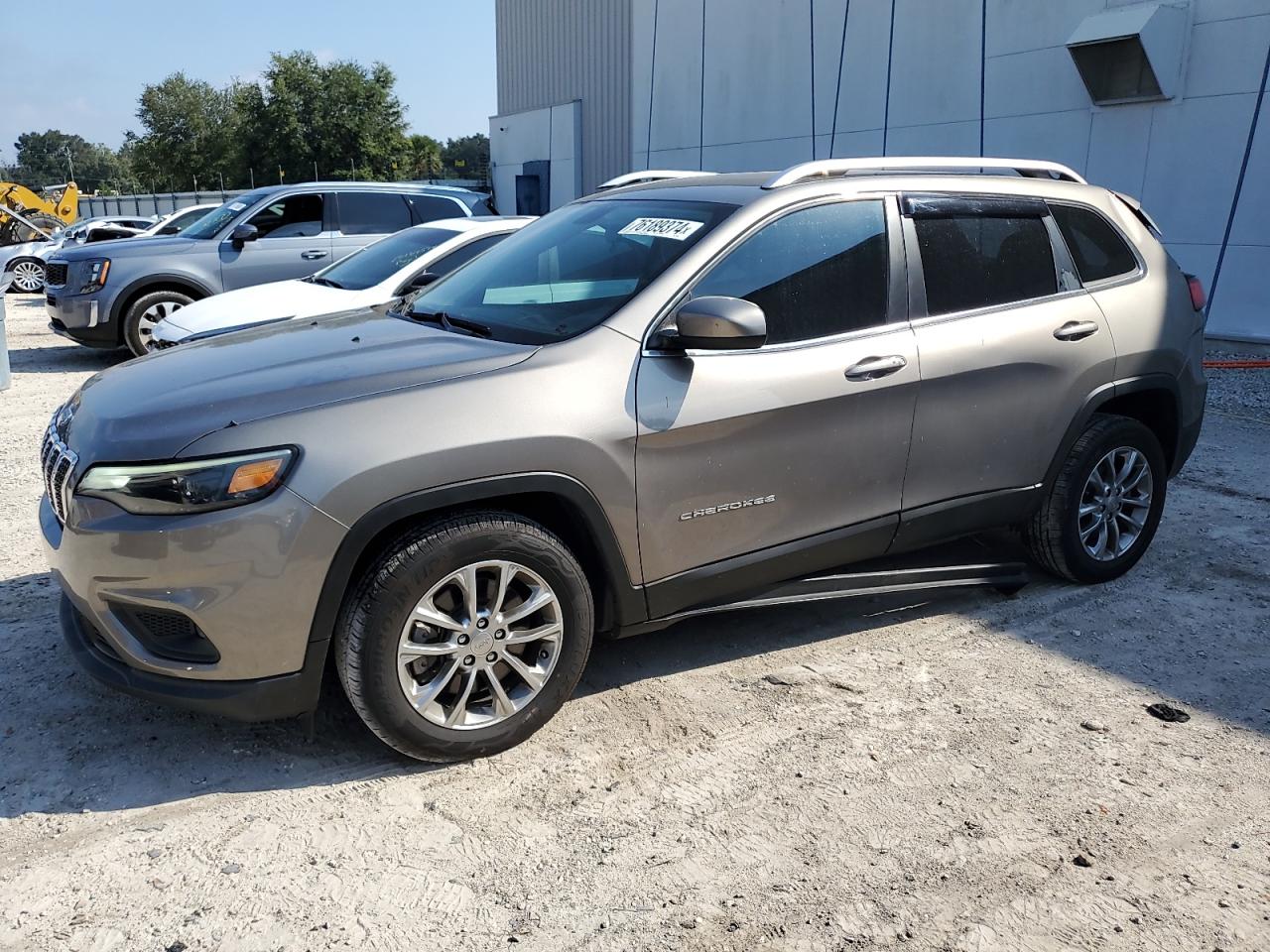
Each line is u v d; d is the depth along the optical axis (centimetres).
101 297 1013
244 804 303
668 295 344
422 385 307
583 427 318
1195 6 1016
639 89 1834
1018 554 502
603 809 303
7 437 750
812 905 263
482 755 325
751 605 375
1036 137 1174
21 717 347
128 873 272
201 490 280
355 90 5884
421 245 794
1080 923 257
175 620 291
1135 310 451
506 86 2834
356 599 296
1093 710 362
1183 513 577
